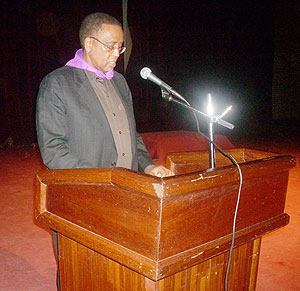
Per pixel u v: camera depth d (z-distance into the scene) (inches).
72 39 315.0
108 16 64.9
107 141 65.6
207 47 415.8
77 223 54.6
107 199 49.3
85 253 56.7
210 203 48.9
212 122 59.7
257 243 63.2
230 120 451.8
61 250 61.4
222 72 433.4
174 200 43.9
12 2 298.5
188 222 46.4
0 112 313.6
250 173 52.5
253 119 475.2
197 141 240.5
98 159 64.7
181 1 389.1
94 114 64.8
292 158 60.2
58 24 310.7
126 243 47.4
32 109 323.6
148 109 390.3
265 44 458.9
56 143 61.8
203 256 48.1
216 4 409.4
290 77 533.0
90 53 65.9
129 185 44.6
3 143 314.5
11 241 121.7
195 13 400.2
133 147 70.4
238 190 52.7
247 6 430.0
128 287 51.0
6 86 311.9
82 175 50.9
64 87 63.7
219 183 47.9
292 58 527.2
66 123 63.7
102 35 63.7
